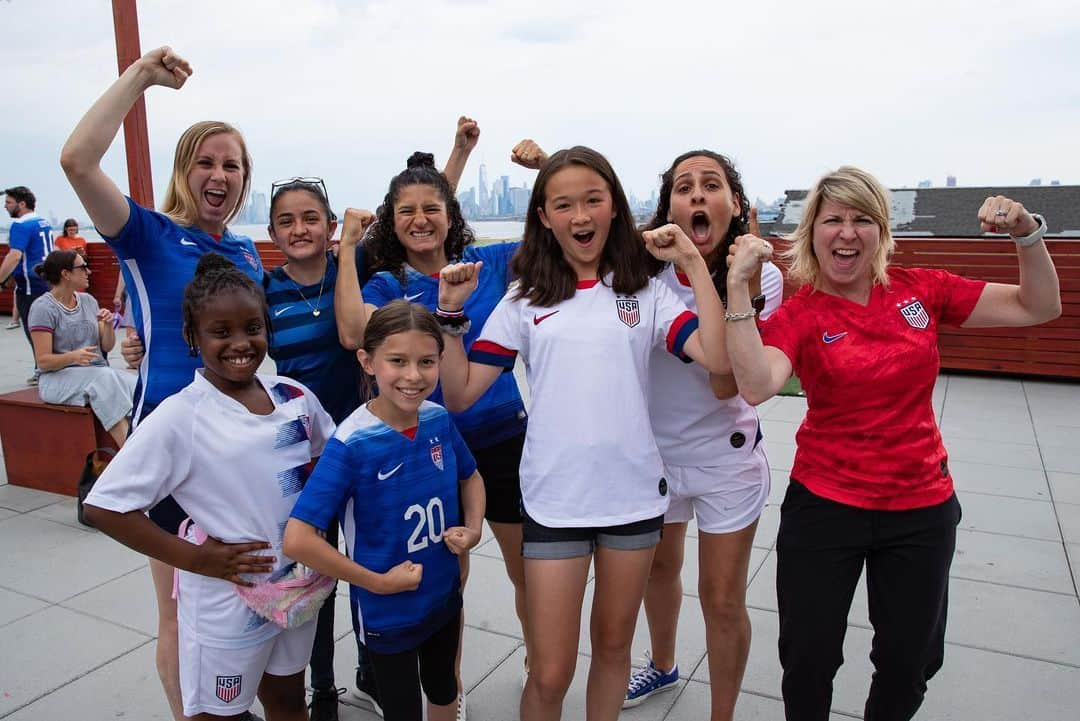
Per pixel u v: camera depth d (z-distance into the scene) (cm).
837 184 213
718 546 256
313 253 269
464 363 237
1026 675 316
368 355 220
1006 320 223
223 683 219
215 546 209
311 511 210
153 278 254
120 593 394
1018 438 652
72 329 531
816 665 222
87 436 512
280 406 227
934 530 216
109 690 312
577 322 225
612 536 223
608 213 223
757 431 264
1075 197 1377
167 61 243
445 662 240
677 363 249
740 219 264
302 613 219
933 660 233
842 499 218
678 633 353
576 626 226
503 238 385
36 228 991
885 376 211
